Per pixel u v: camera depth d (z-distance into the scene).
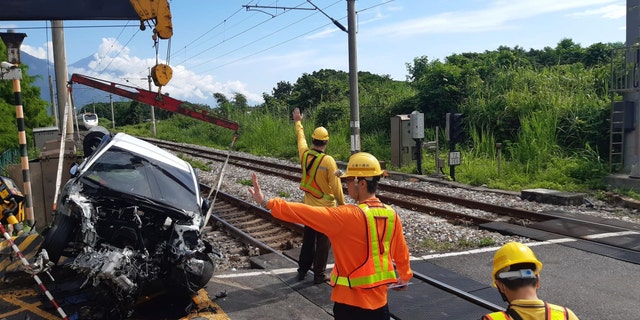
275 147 28.44
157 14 7.14
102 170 5.62
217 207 11.78
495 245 8.02
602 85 18.50
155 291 5.78
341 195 5.87
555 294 5.87
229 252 8.06
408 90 26.75
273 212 3.09
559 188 13.14
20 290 5.75
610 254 7.36
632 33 12.97
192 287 5.30
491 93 20.84
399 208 11.63
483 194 13.22
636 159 12.49
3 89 23.42
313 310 5.41
